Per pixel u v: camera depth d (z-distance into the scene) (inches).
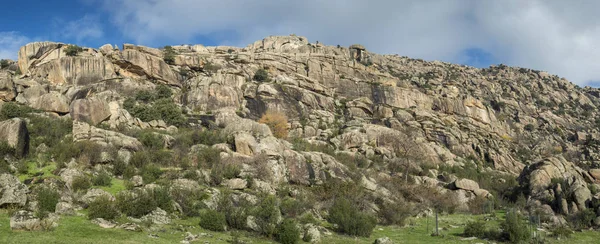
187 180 1566.2
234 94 3383.4
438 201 2198.6
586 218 1784.0
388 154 3053.6
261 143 2091.5
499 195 2608.3
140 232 1061.8
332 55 4874.5
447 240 1350.9
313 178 1991.9
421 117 4030.5
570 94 6889.8
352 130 3253.0
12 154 1592.0
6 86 2534.5
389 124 3698.3
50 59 3454.7
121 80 3250.5
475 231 1438.2
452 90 5162.4
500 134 4825.3
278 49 5398.6
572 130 5383.9
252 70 4131.4
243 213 1262.3
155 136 2084.2
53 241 900.6
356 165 2596.0
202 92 3277.6
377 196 1900.8
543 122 5472.4
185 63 3900.1
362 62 5880.9
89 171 1568.7
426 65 7460.6
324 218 1561.3
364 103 4023.1
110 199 1211.2
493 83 6456.7
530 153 4338.1
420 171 2886.3
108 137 1883.6
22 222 957.2
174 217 1254.3
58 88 3068.4
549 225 1739.7
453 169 3164.4
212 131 2511.1
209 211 1242.0
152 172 1616.6
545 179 2383.1
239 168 1802.4
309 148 2593.5
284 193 1705.2
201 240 1059.9
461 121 4416.8
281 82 3799.2
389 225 1646.2
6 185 1144.8
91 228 1032.8
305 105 3705.7
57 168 1514.5
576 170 2492.6
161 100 3029.0
